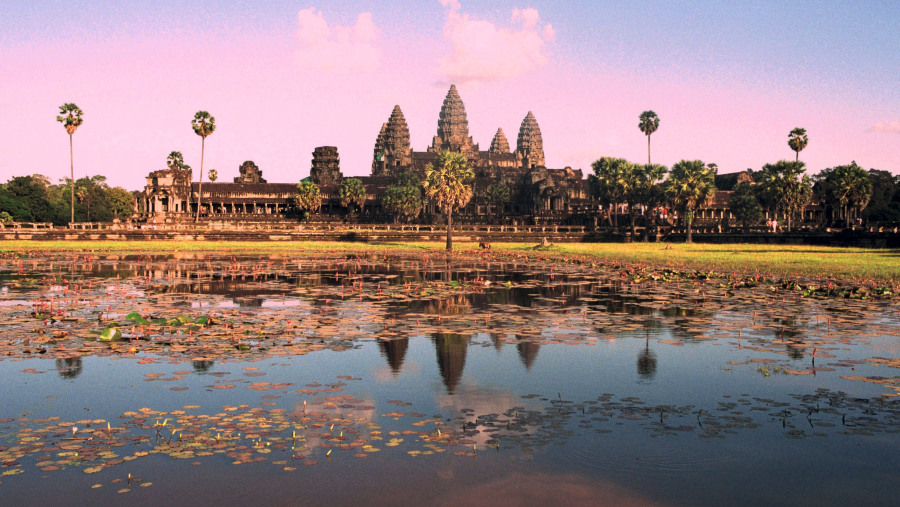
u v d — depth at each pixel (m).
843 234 86.50
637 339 20.05
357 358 17.38
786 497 9.19
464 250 83.00
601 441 11.28
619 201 121.69
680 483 9.67
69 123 113.25
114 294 31.02
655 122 137.00
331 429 11.81
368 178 185.25
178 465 10.19
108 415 12.53
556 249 82.81
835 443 11.16
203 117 130.50
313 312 25.53
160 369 16.00
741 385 14.77
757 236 98.31
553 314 25.17
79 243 87.88
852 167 102.88
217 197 161.00
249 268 48.53
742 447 11.01
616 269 49.19
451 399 13.73
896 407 13.07
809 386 14.64
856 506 8.97
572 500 9.09
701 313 25.39
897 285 35.50
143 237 97.62
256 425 11.96
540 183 177.00
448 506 8.91
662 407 13.15
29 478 9.70
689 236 107.25
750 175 179.38
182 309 26.03
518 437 11.47
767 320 23.53
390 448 10.93
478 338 20.16
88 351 17.73
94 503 8.94
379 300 29.47
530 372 15.98
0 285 34.69
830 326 22.17
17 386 14.42
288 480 9.70
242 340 19.58
